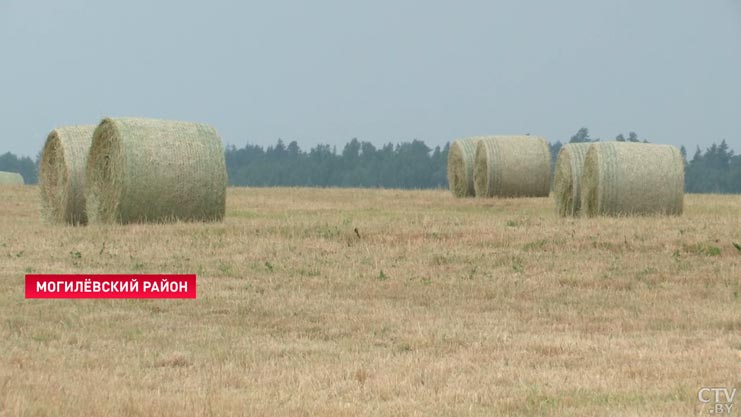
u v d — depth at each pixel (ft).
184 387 122.11
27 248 257.34
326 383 124.98
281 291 198.39
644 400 115.55
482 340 153.79
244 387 123.65
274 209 407.23
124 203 307.37
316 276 218.38
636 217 328.70
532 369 133.39
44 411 106.63
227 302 185.37
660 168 342.03
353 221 312.91
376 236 273.13
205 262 235.40
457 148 532.73
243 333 159.33
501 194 498.69
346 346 149.28
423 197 517.96
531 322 170.50
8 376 123.54
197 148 315.99
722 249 249.55
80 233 285.84
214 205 318.65
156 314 175.32
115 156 311.06
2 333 155.12
